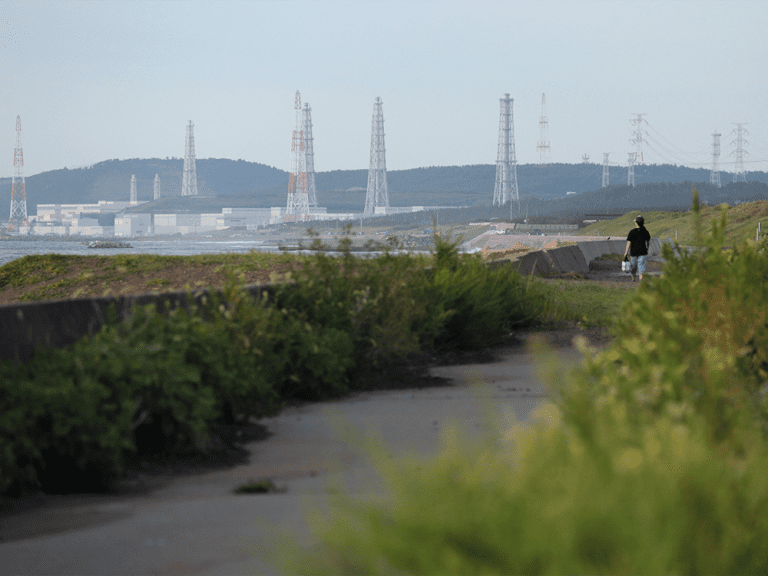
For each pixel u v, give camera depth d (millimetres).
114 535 14828
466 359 46688
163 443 23312
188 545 13938
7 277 75500
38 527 15773
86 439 19188
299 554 8242
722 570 6926
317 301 39812
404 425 26266
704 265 25859
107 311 25688
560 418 12773
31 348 22969
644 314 23547
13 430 18328
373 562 7156
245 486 18719
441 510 7172
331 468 20969
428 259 58719
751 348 22469
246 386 27953
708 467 7816
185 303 31953
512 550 6680
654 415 13219
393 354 42469
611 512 6754
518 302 60062
